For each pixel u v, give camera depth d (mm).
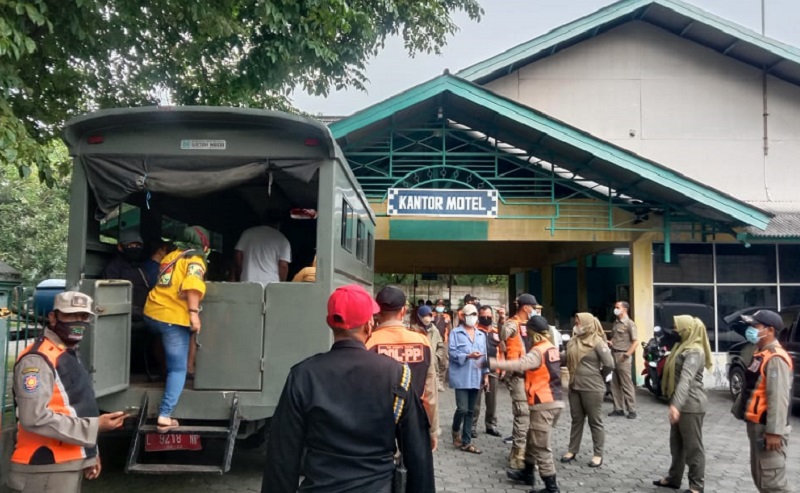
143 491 6289
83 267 6004
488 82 16484
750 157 16125
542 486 6957
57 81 8680
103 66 9195
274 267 6875
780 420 5008
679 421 6488
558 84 16438
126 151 6035
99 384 5367
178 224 8383
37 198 23000
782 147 16156
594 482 7117
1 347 5605
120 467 7102
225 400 5707
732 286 14852
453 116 13695
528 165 13945
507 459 8117
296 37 9289
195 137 6062
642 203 13844
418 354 4715
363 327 3004
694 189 12180
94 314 5301
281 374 5758
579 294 18266
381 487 2783
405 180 13977
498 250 19859
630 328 11289
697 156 16172
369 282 10797
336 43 10461
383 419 2830
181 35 9398
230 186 6043
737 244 14898
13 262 21719
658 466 7828
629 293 14672
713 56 16344
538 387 6617
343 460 2773
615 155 12266
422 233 13508
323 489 2750
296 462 2775
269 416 5711
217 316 5777
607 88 16391
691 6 15352
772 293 14828
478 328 9008
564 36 15648
